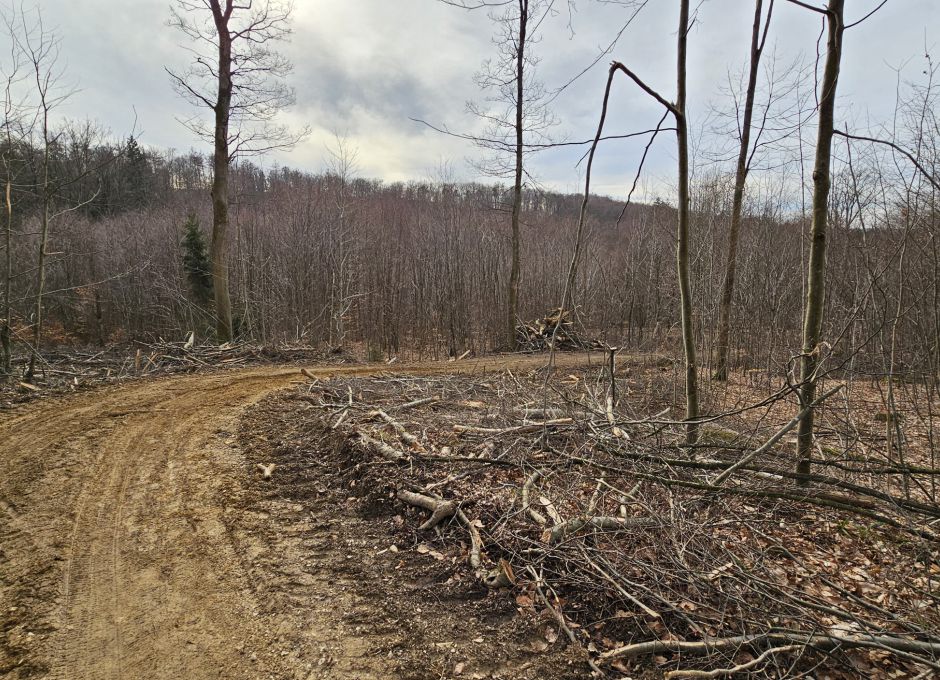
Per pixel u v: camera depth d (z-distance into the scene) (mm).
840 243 7547
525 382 10156
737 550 3863
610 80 3777
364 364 13758
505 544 3900
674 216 19547
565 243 29000
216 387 9430
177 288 22156
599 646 3045
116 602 3404
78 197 24109
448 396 8656
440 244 23422
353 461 5500
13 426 6766
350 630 3189
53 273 21812
